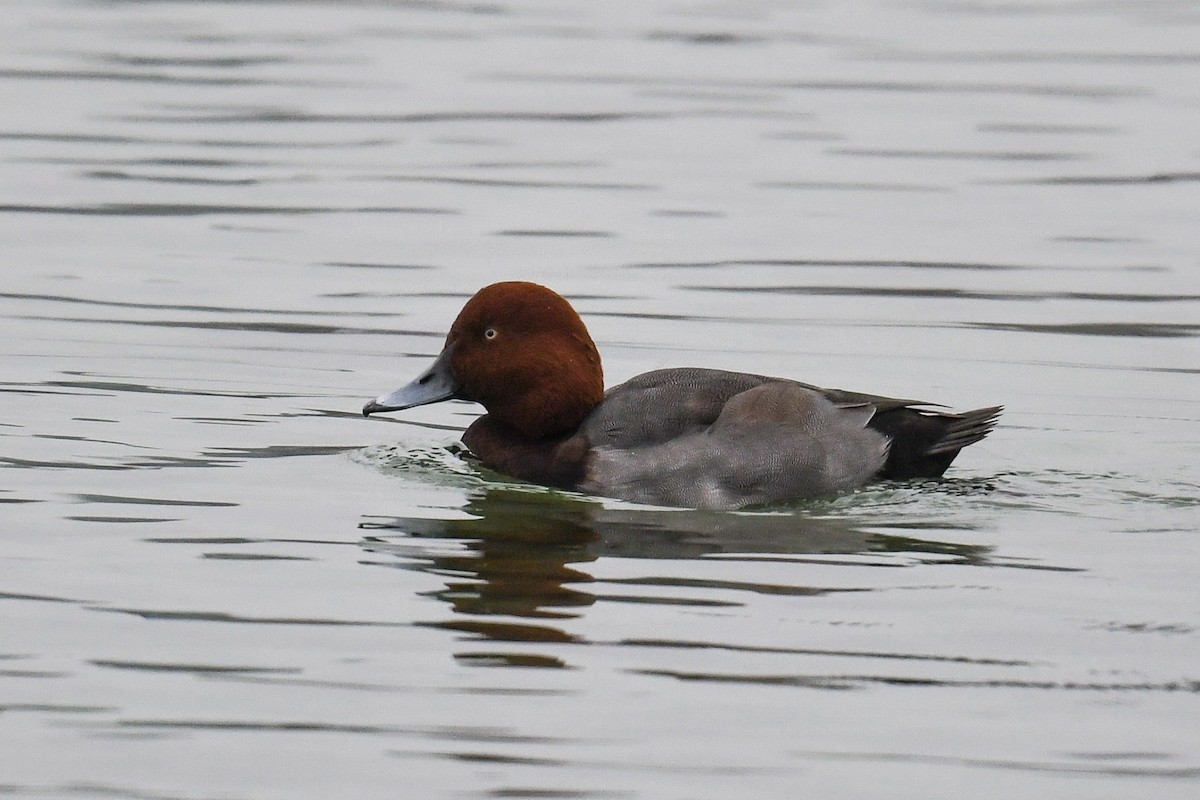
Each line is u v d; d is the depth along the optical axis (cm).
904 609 970
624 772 792
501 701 856
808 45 2700
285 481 1199
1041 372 1500
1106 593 997
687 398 1206
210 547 1059
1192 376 1488
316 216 1931
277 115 2303
